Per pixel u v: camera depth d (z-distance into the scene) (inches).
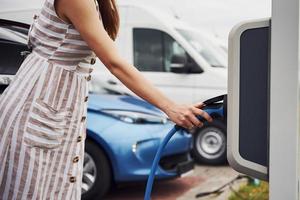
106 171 193.9
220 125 293.1
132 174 193.0
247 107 61.7
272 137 60.2
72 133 76.1
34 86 74.6
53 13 74.0
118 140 192.2
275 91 59.6
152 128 199.3
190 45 296.0
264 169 61.8
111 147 191.3
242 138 62.2
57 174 75.0
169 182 243.8
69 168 76.1
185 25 315.3
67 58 75.0
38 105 73.7
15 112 74.8
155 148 196.5
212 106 70.6
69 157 76.1
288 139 59.4
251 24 60.8
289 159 59.7
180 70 292.5
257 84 61.2
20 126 74.1
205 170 279.1
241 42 61.6
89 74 78.8
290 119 59.2
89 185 193.0
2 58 103.4
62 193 75.6
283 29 58.7
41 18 75.9
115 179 193.3
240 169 62.6
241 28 61.3
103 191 193.9
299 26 58.1
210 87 287.7
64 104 75.0
